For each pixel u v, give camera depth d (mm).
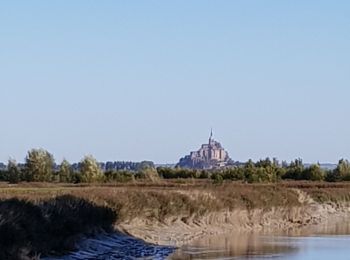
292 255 43125
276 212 73750
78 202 45906
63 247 38188
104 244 44031
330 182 125000
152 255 42250
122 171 113562
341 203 92875
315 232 63031
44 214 38562
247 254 43500
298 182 117688
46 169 112188
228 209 65500
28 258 32844
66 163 111812
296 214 77625
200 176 125375
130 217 52250
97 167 108500
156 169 124688
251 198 70188
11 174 111250
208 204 62750
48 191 58500
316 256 42594
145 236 51156
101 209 47938
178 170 128250
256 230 64938
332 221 79688
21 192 55906
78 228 41938
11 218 33531
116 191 56156
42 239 35938
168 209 57031
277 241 53062
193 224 59594
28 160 112062
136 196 55219
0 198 38250
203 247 47750
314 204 85625
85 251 40312
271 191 77062
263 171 119562
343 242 52344
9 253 31641
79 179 107938
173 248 46531
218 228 62062
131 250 44000
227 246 48594
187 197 60750
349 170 134500
